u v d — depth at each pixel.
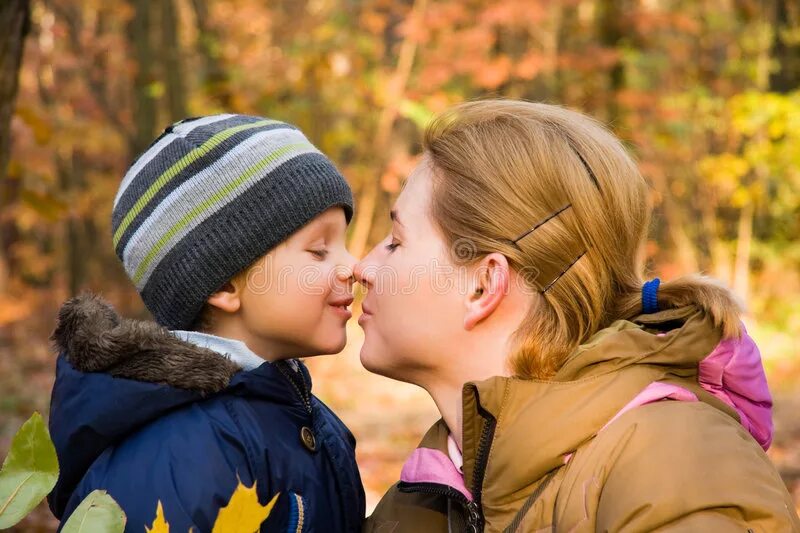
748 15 13.61
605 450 1.24
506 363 1.42
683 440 1.20
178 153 1.61
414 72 12.41
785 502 1.17
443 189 1.47
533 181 1.42
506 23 10.74
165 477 1.38
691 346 1.34
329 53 12.05
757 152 12.34
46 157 8.69
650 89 12.65
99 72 13.73
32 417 0.98
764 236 13.80
